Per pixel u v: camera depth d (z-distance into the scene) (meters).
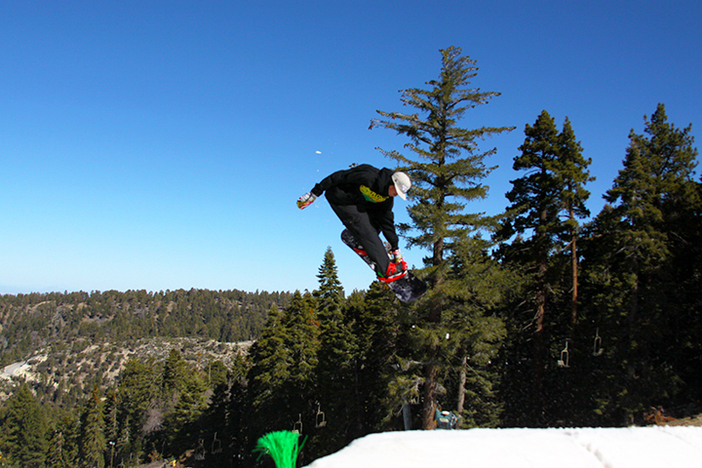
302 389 34.97
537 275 23.34
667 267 21.62
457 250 18.47
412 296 3.91
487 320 19.12
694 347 22.94
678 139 26.17
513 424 24.38
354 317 34.22
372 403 28.70
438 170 17.97
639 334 20.69
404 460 1.54
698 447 1.80
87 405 76.50
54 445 77.44
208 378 77.38
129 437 75.81
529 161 23.00
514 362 25.69
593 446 1.78
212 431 50.19
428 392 19.31
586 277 25.38
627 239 20.86
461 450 1.67
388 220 3.78
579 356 22.56
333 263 37.94
